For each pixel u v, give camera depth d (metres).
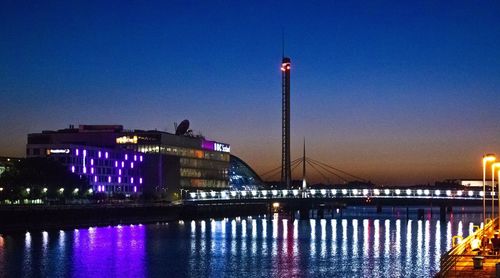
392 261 149.88
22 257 146.38
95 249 163.62
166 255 156.12
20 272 127.69
